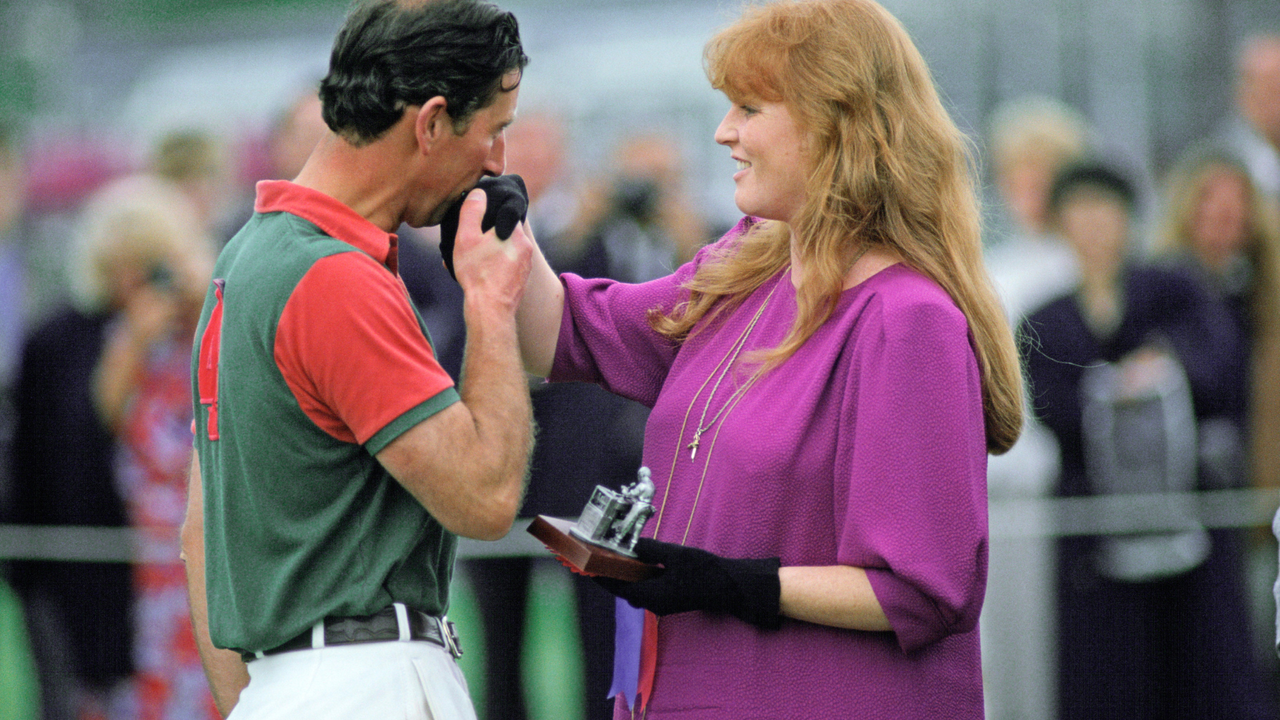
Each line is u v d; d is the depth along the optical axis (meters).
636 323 8.88
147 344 16.17
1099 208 15.75
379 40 7.36
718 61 8.02
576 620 15.72
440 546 7.85
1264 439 17.28
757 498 7.65
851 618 7.40
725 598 7.48
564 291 8.98
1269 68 20.38
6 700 18.98
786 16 7.89
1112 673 15.48
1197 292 16.16
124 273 16.22
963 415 7.43
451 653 7.96
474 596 15.91
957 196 8.00
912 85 7.94
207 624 8.38
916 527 7.29
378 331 7.14
